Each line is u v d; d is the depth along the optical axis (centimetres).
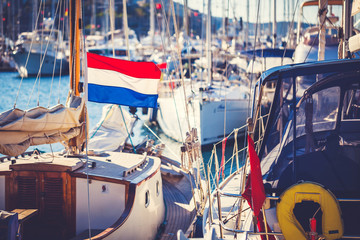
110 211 641
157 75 667
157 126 2353
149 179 693
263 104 918
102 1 8194
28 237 654
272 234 416
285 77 434
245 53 2028
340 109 428
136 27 8769
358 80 425
